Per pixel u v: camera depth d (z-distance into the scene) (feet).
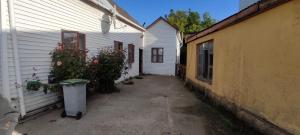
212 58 26.53
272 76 13.79
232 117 19.06
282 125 12.78
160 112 20.57
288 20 12.37
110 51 32.83
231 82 20.08
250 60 16.63
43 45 20.36
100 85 30.66
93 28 30.58
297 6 11.69
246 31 17.34
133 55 51.01
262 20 15.03
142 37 59.93
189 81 38.55
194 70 34.88
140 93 30.89
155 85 39.73
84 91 19.29
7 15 16.53
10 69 16.80
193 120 18.24
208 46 28.45
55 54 21.59
